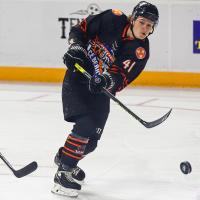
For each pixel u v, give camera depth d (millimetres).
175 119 17531
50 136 15039
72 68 9906
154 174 11688
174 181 11227
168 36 24141
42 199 9922
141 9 9266
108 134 15375
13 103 19891
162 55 24219
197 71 24094
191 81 24141
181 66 24188
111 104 20047
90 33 9914
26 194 10180
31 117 17562
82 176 10820
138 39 9508
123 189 10664
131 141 14617
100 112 9930
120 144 14266
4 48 25062
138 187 10797
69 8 24578
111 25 9664
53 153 13227
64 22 24656
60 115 17891
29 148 13680
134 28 9375
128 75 9664
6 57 25094
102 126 10086
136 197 10203
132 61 9516
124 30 9570
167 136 15250
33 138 14781
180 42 24094
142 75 24375
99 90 9500
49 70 24891
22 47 24969
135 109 19109
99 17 9867
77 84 9984
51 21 24719
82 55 9953
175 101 20750
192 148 13977
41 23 24734
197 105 19969
